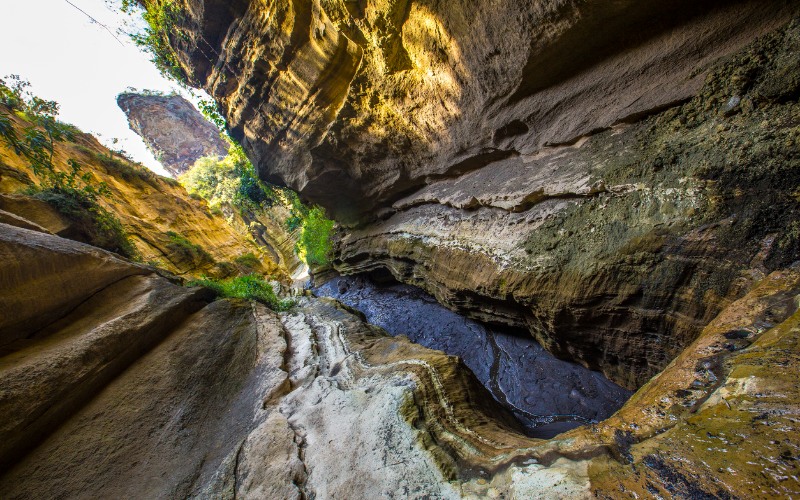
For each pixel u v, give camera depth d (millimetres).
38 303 4328
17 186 8438
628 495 1328
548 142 5574
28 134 8227
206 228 22375
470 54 5824
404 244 9266
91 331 4531
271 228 36344
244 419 4211
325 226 15539
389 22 6266
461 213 7418
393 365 4547
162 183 21391
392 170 9781
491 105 6207
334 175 11242
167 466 3436
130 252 10109
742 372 1511
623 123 4578
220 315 6719
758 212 2855
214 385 4973
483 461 2463
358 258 13297
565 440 1986
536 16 4637
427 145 8312
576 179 4781
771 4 3385
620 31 4465
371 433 3188
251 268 22625
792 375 1326
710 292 3141
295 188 12930
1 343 3848
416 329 9617
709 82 3625
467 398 3748
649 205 3729
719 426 1355
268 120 11414
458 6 5422
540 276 4715
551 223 4969
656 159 3805
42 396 3482
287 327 7602
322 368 5391
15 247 4238
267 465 3186
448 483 2363
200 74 12164
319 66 8383
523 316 5805
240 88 11062
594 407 4910
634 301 3867
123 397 4180
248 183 19828
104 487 3105
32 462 3143
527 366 6234
